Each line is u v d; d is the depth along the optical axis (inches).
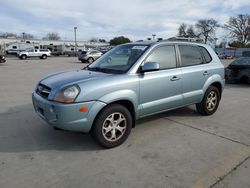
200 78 222.1
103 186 127.2
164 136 191.0
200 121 226.7
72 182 130.4
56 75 185.3
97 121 160.6
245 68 440.1
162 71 193.2
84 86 155.0
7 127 206.4
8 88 396.8
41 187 126.0
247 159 155.6
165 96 195.6
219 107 279.7
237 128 210.8
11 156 157.4
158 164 148.9
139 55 185.2
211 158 156.7
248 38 2957.7
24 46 2502.5
